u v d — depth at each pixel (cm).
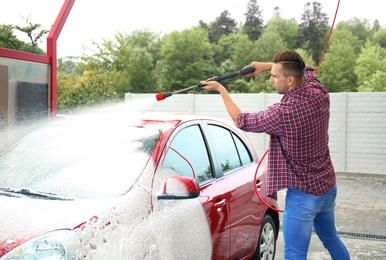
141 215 339
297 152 397
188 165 418
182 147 422
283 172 404
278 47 7319
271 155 410
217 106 1675
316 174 404
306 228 409
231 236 448
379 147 1470
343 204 1029
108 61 5803
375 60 6412
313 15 8069
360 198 1105
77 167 378
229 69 6900
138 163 374
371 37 8006
